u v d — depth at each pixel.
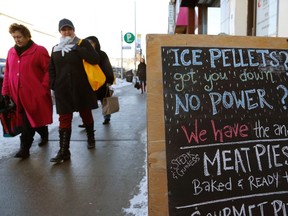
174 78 2.32
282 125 2.42
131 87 21.05
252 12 5.24
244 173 2.30
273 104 2.43
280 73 2.49
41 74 4.73
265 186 2.32
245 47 2.48
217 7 9.43
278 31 3.97
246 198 2.28
